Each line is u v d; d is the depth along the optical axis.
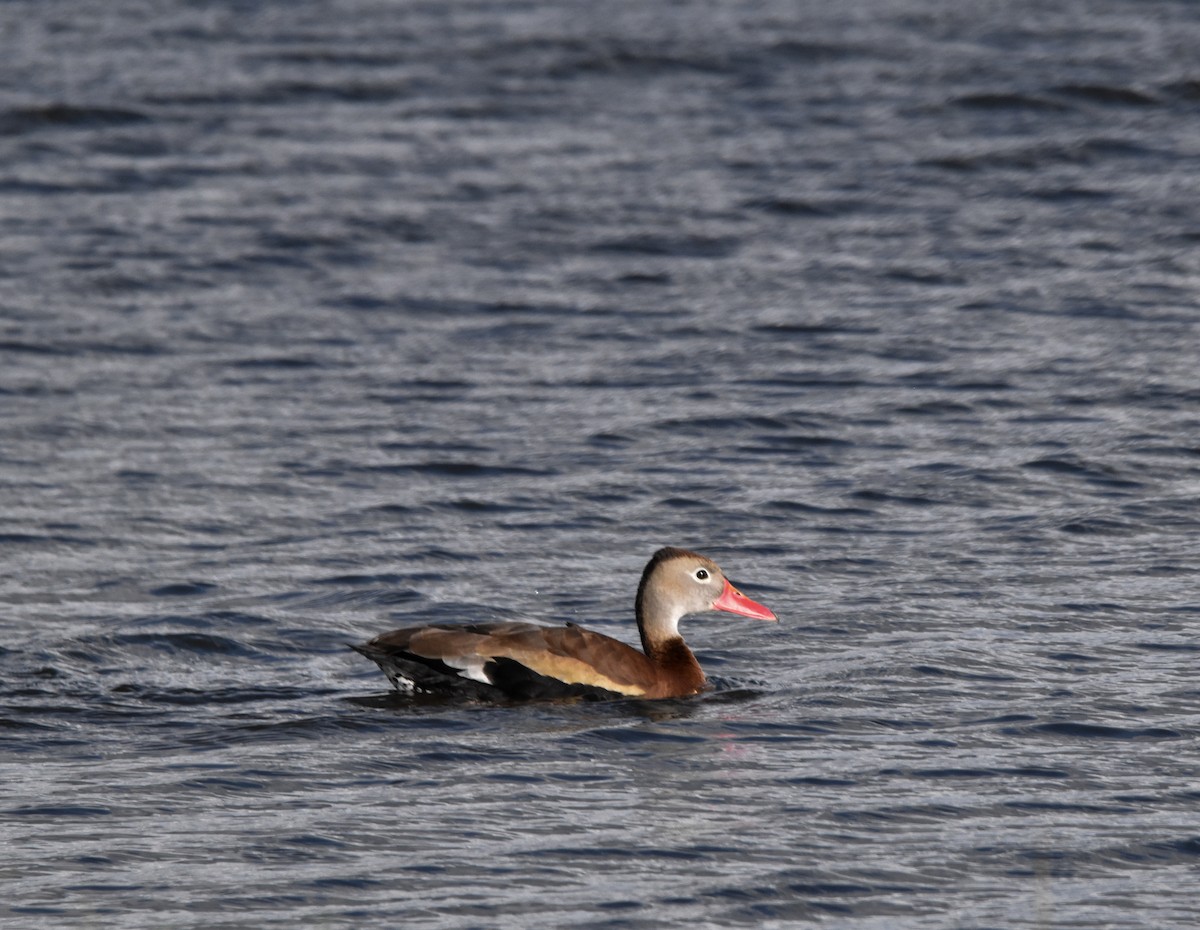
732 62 38.94
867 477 19.33
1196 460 19.62
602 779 11.93
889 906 10.04
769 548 17.31
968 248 28.41
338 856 10.64
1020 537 17.45
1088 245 28.47
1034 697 13.46
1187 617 15.23
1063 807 11.41
